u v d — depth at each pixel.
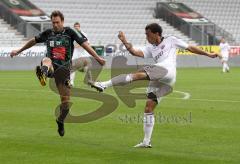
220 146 24.17
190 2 125.44
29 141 24.89
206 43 113.62
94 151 22.72
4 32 97.38
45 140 25.27
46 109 36.50
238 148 23.73
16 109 36.47
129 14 116.75
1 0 101.12
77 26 50.12
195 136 26.75
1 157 21.42
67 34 25.66
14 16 98.94
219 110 37.03
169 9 116.50
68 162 20.64
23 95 45.97
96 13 113.88
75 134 27.14
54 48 25.66
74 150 22.91
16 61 89.12
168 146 24.16
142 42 111.56
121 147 23.77
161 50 24.20
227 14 127.88
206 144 24.64
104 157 21.55
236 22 127.56
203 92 50.66
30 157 21.45
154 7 120.62
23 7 100.94
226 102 42.09
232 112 36.00
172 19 115.75
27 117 32.72
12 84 57.78
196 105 39.88
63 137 26.19
